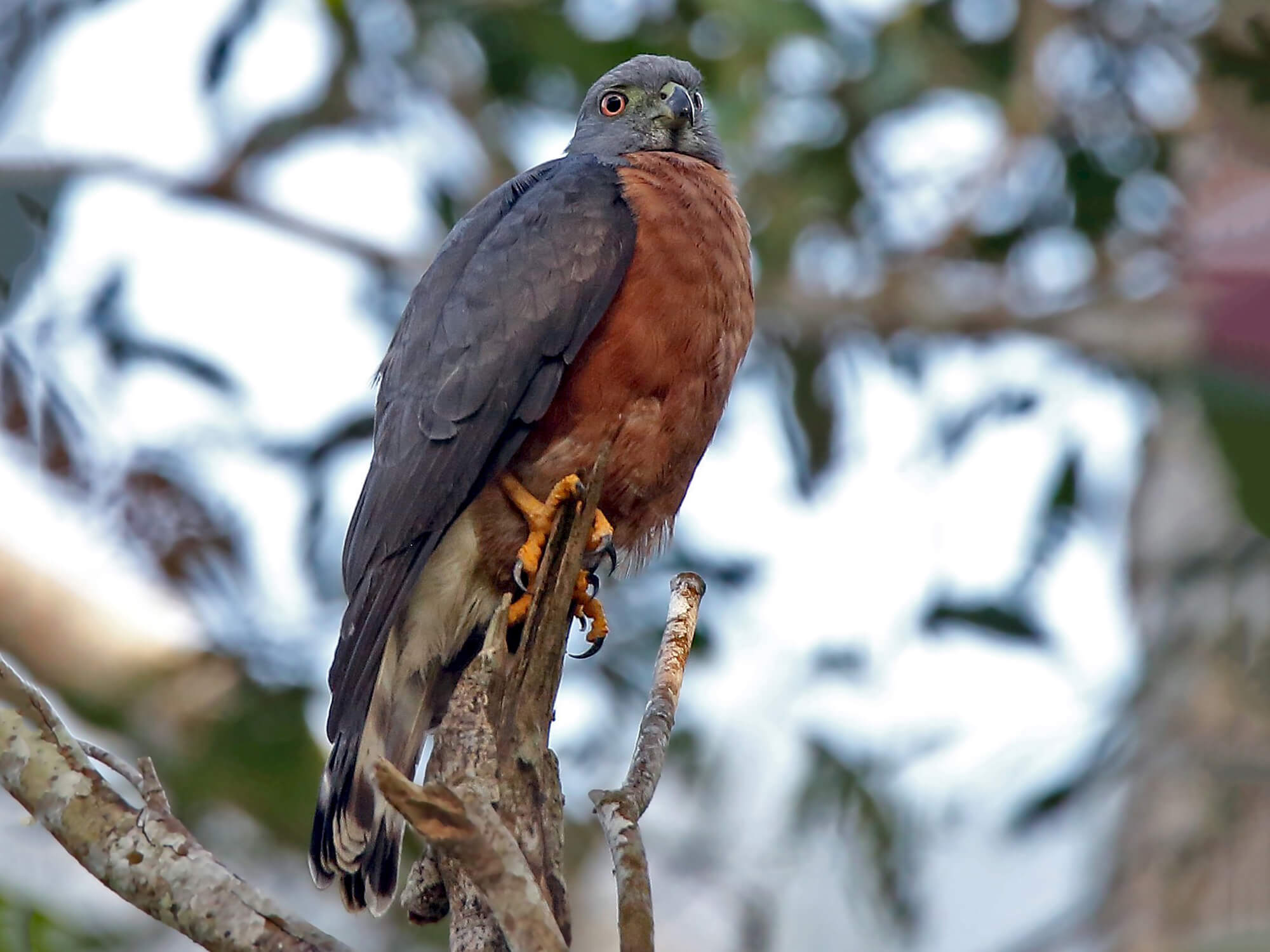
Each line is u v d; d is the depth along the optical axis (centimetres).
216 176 1293
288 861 1206
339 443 1173
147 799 521
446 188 1309
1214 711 1039
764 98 1205
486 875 439
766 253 1306
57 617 1135
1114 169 1287
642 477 796
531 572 742
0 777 525
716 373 789
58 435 1141
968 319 1298
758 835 1205
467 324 782
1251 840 1057
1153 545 1137
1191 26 1216
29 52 1192
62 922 726
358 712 719
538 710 552
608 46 1195
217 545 1166
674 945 1216
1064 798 1061
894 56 1225
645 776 528
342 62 1272
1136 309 1244
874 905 1166
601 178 811
